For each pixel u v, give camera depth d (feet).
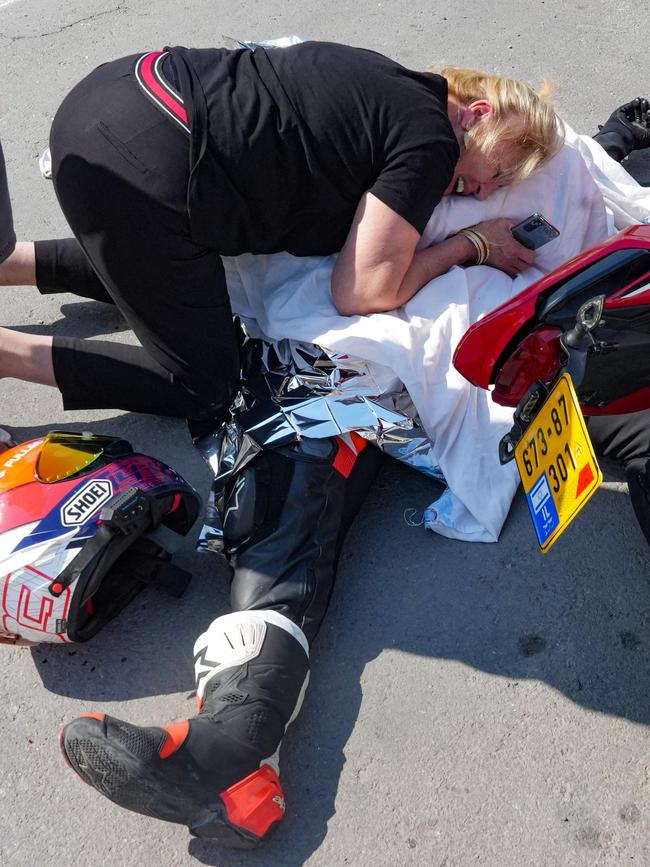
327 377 7.98
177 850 6.31
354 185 7.43
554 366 6.56
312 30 14.10
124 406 8.43
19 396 9.27
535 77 13.08
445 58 13.48
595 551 7.80
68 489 6.86
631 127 11.24
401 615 7.47
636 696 6.95
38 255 9.11
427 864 6.21
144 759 5.77
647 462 7.22
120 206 6.99
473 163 8.10
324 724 6.88
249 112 6.95
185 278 7.32
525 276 8.77
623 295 5.86
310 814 6.45
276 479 7.20
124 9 14.79
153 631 7.45
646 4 14.39
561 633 7.30
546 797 6.47
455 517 7.88
